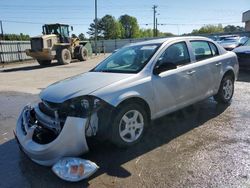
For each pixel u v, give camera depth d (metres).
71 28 23.22
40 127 3.69
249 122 4.87
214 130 4.55
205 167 3.38
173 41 4.78
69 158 3.26
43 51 19.88
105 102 3.59
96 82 3.83
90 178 3.25
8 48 26.83
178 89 4.58
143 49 4.67
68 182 3.19
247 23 38.62
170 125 4.86
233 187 2.94
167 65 4.28
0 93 8.99
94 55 31.67
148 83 4.10
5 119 5.93
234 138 4.20
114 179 3.22
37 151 3.36
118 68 4.47
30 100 7.72
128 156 3.76
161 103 4.32
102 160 3.67
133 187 3.05
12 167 3.66
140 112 4.05
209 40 5.58
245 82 8.43
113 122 3.74
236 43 14.59
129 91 3.84
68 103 3.44
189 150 3.86
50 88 3.95
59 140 3.29
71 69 17.14
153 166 3.47
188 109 5.71
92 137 3.62
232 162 3.47
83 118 3.39
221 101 5.84
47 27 21.98
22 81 12.32
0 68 20.84
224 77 5.77
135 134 4.06
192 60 4.96
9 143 4.51
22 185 3.21
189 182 3.08
